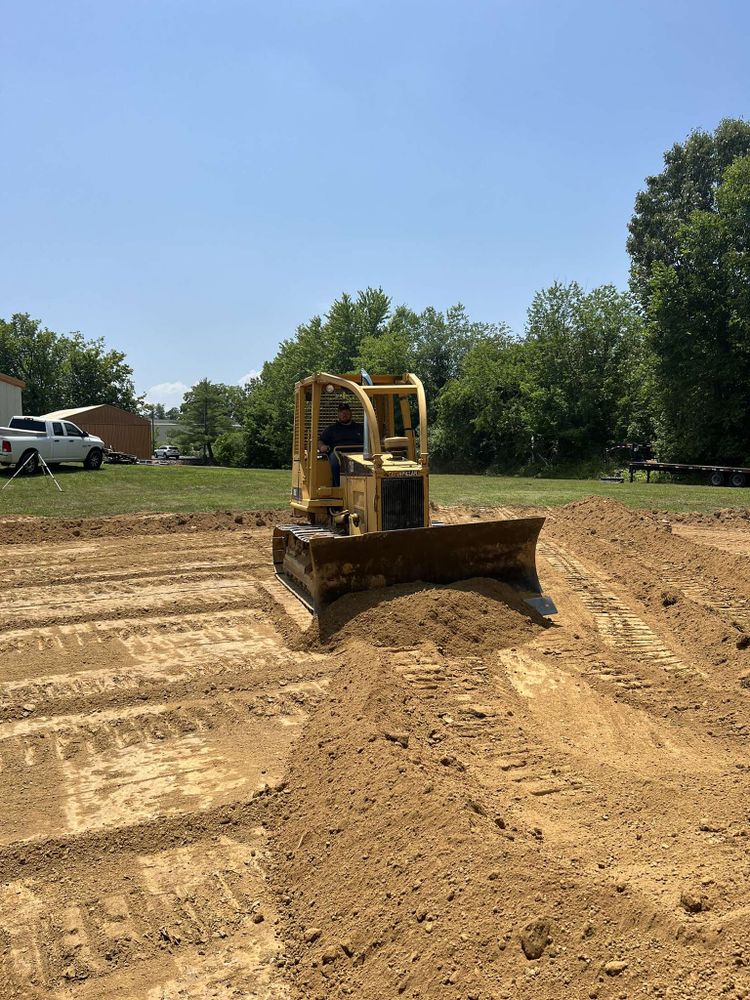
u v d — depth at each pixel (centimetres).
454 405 5372
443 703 653
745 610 984
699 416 3728
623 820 464
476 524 903
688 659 815
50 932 403
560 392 4844
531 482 2609
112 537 1520
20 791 543
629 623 929
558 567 1198
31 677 759
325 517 1088
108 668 785
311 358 6806
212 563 1283
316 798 509
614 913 343
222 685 734
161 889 438
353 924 388
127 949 391
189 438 8481
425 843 420
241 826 500
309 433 1123
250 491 2145
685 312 3725
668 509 1867
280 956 387
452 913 366
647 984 304
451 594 843
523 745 583
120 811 515
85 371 7931
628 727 624
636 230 5131
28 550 1388
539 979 317
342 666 757
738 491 2241
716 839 429
